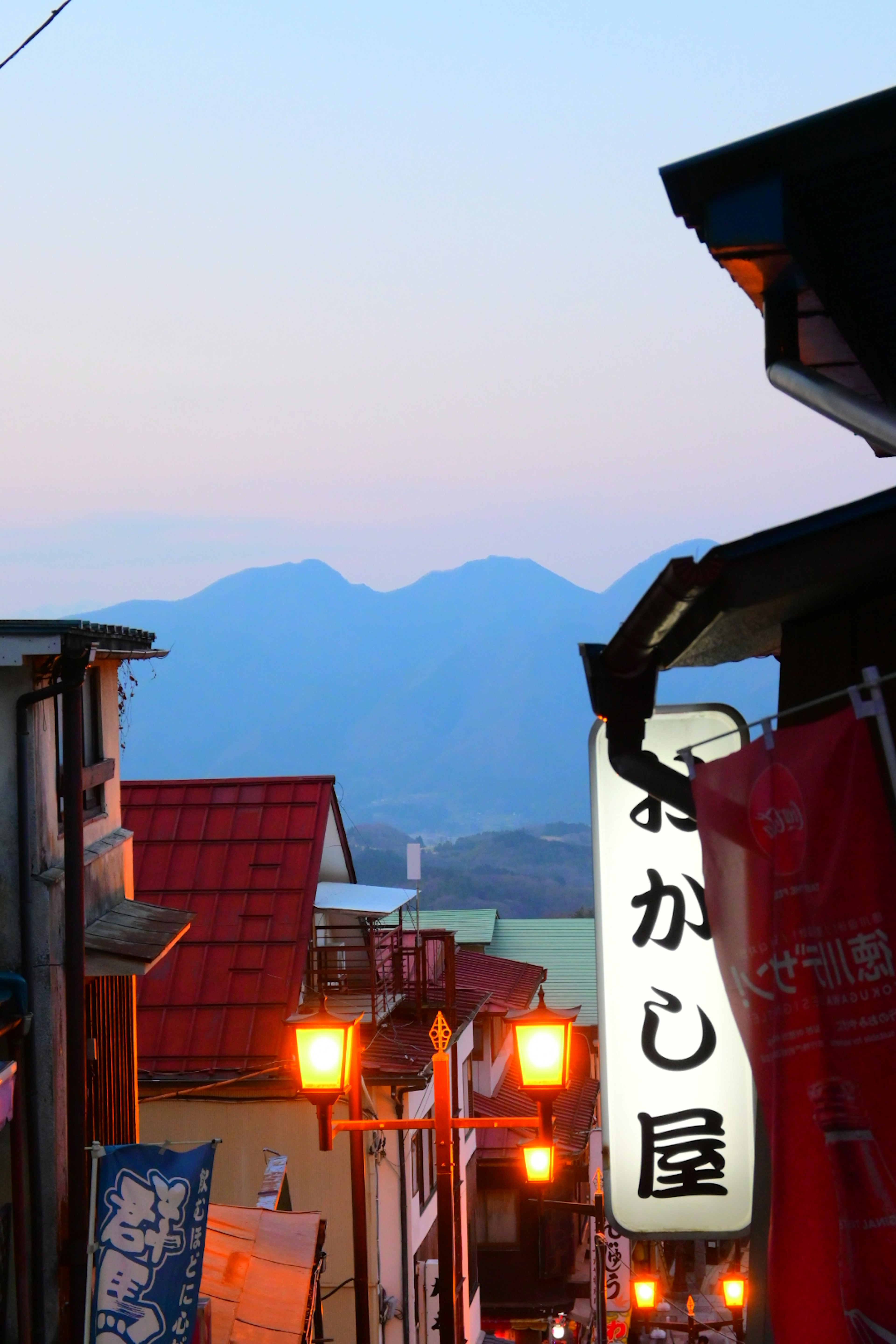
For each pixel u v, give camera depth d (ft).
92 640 42.27
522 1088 50.14
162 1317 35.14
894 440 17.10
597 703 20.48
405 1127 52.03
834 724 16.12
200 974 73.56
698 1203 24.84
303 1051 48.80
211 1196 68.13
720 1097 24.99
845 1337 14.87
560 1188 124.88
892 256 20.80
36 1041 40.37
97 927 46.96
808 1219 15.34
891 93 17.39
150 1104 69.05
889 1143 15.12
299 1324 47.01
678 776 20.21
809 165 18.10
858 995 15.55
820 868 15.90
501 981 125.59
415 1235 74.43
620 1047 25.38
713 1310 106.83
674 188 18.74
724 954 16.38
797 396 18.94
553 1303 121.80
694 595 17.67
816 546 17.94
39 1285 39.17
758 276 19.94
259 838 80.74
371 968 75.97
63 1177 40.81
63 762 44.73
